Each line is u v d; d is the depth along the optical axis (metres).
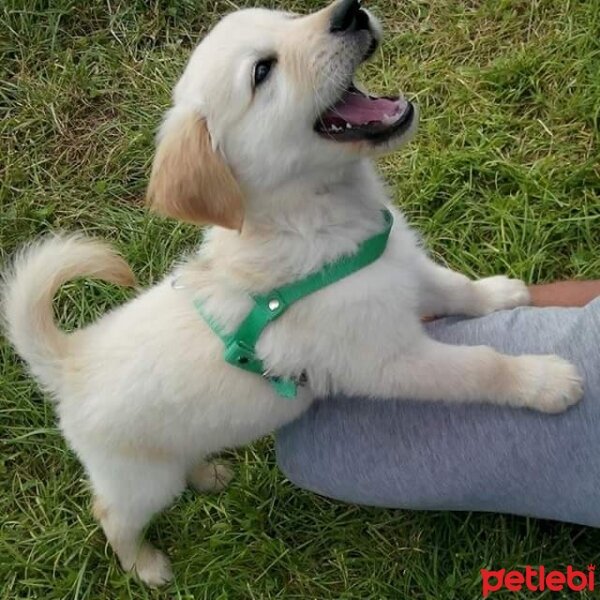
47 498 0.93
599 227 0.96
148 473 0.76
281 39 0.64
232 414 0.70
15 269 0.78
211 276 0.69
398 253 0.69
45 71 1.22
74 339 0.75
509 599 0.79
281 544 0.86
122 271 0.72
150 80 1.19
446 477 0.69
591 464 0.63
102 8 1.25
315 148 0.64
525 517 0.80
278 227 0.66
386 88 1.11
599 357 0.64
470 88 1.09
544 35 1.12
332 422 0.72
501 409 0.67
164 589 0.87
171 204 0.65
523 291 0.80
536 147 1.04
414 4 1.17
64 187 1.13
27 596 0.88
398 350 0.67
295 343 0.67
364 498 0.74
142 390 0.70
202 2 1.23
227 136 0.64
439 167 1.03
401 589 0.82
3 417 0.98
